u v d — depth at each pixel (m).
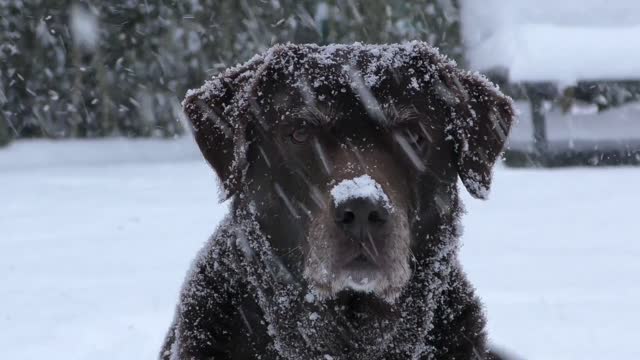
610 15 18.20
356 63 4.10
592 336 6.67
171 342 4.44
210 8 20.00
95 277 8.81
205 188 14.56
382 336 4.08
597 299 7.66
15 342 6.88
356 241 3.79
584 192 13.66
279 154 4.06
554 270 8.77
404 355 4.11
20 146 19.78
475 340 4.17
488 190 4.26
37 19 20.02
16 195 14.34
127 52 20.36
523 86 16.84
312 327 4.07
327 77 4.05
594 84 17.12
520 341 6.58
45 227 11.58
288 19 19.64
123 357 6.52
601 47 17.34
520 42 17.47
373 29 19.17
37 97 20.31
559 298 7.73
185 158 18.83
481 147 4.26
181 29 20.20
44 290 8.37
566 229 10.86
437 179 4.14
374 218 3.73
